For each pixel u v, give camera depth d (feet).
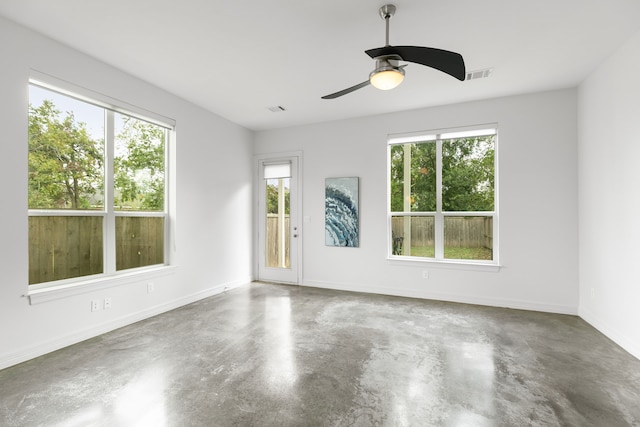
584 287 11.36
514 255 12.69
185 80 11.29
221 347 8.95
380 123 15.05
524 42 8.71
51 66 8.59
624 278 8.90
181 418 5.82
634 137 8.40
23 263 8.04
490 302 13.07
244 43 8.86
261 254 17.71
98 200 10.28
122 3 7.09
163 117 12.12
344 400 6.41
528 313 12.05
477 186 13.71
